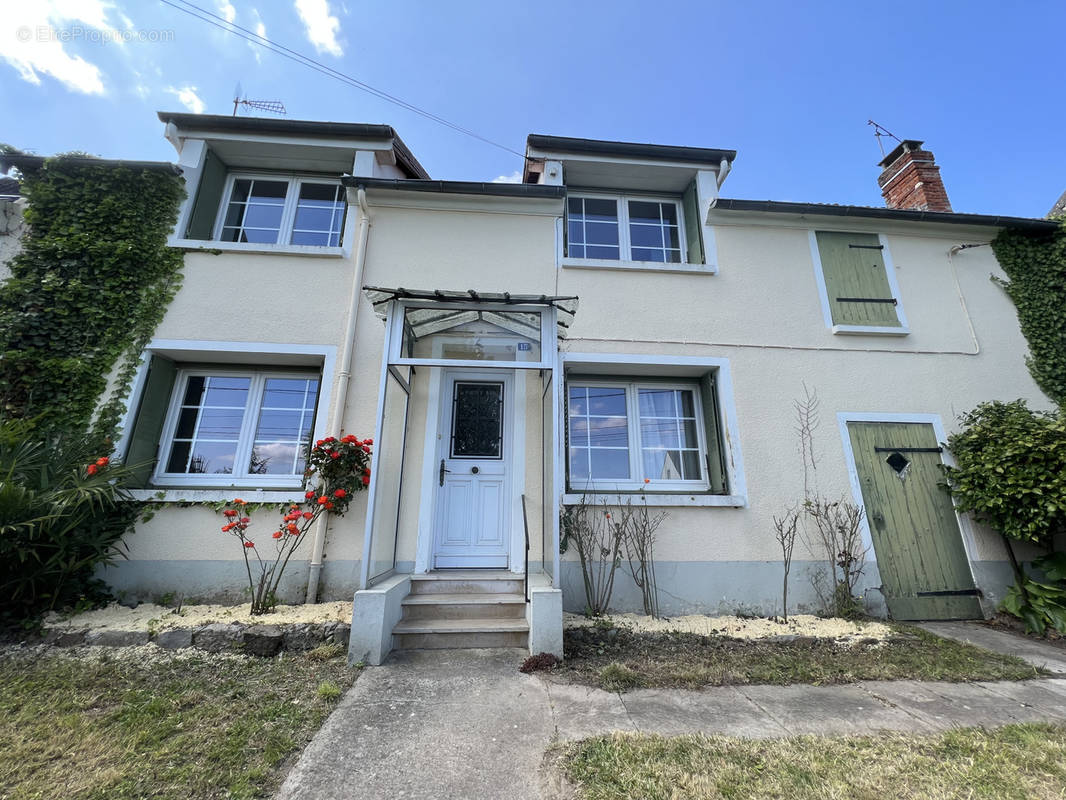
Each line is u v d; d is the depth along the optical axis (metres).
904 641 4.50
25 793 2.11
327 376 5.37
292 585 4.79
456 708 3.03
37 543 4.01
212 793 2.16
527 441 5.36
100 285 5.27
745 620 4.88
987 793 2.18
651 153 6.46
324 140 6.23
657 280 6.11
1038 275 6.52
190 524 4.82
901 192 8.20
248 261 5.68
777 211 6.33
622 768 2.35
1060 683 3.60
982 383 6.11
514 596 4.54
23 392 4.77
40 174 5.58
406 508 5.03
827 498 5.49
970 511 5.51
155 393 5.22
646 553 5.12
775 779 2.28
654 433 5.93
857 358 6.04
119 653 3.69
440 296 4.44
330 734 2.69
